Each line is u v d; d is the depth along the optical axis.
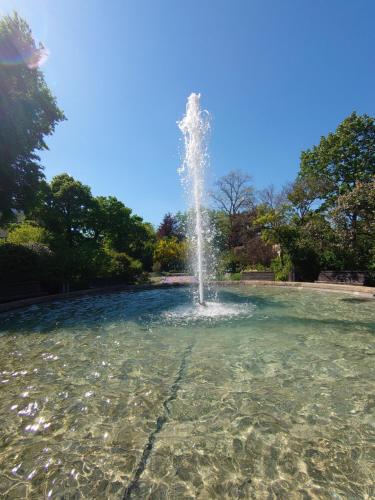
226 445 2.11
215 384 3.08
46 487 1.77
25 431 2.34
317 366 3.54
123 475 1.85
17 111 9.27
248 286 13.30
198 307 7.81
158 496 1.69
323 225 10.34
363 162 16.09
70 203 22.89
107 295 10.82
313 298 9.16
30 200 10.91
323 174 16.92
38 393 2.98
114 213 26.92
